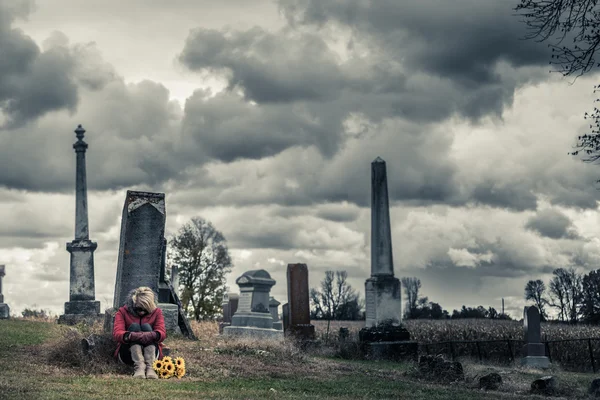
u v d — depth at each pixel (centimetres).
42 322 3031
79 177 3547
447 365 1894
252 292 3164
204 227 6862
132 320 1537
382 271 2975
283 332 3191
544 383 1734
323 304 8862
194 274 6712
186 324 2350
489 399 1490
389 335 2897
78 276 3456
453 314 8081
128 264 2111
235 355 2011
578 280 6588
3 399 1091
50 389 1220
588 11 1739
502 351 3412
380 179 3022
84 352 1590
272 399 1277
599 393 1727
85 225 3506
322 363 2091
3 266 4012
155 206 2155
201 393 1280
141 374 1470
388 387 1620
